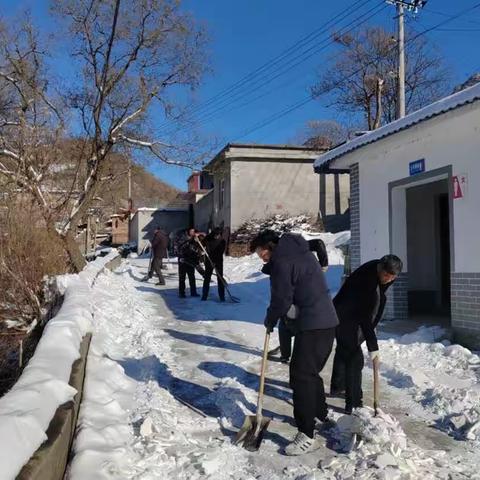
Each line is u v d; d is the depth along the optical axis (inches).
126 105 621.0
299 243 181.2
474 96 256.5
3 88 633.6
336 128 1551.4
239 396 218.1
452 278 304.7
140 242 1574.8
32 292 405.1
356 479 150.3
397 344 299.1
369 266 198.4
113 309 382.0
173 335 337.1
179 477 151.3
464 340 294.8
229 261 822.5
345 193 1010.7
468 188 295.3
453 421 192.4
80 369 185.9
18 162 546.9
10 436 100.5
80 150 617.9
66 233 536.7
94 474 139.7
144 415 191.0
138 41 612.4
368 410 187.9
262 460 166.2
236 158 981.8
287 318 182.1
